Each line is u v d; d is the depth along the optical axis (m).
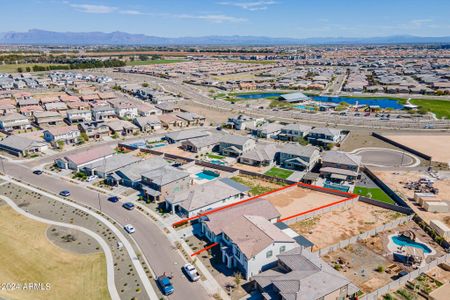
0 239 60.38
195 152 107.62
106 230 63.53
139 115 159.00
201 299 46.19
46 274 51.34
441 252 56.91
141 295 46.94
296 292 41.25
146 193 75.38
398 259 54.75
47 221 66.75
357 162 88.19
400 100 194.25
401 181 84.94
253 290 47.91
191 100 197.25
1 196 77.44
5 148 108.38
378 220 67.50
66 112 150.00
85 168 89.56
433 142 114.50
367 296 45.00
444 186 81.94
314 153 96.06
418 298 45.91
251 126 136.38
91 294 47.03
